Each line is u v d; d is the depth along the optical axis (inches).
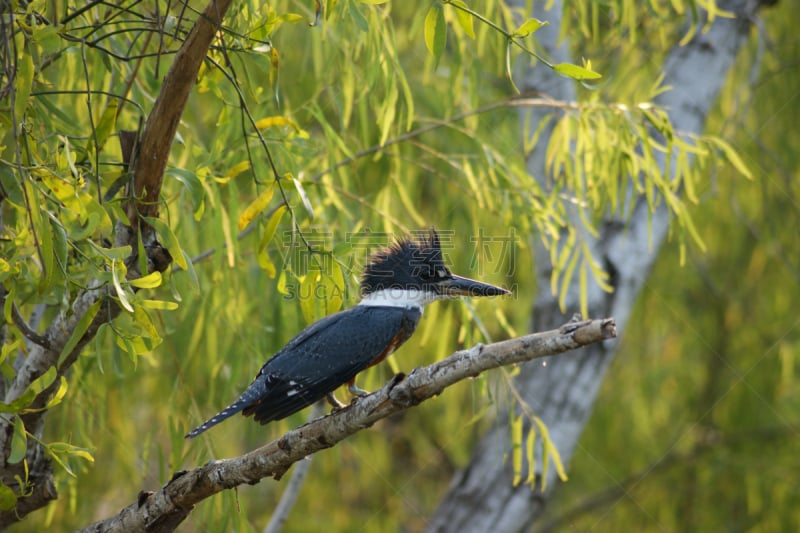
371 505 633.6
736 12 485.7
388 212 407.2
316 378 313.3
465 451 673.0
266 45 266.1
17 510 283.1
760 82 518.3
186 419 354.0
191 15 345.7
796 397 607.8
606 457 634.2
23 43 264.8
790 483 593.9
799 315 616.1
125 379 406.6
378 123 344.2
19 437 229.3
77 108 360.8
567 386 490.6
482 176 388.5
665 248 618.5
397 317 335.6
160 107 249.4
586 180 388.8
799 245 588.7
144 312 230.2
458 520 503.5
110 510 486.0
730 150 370.6
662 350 647.8
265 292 388.5
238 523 320.5
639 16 481.7
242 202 393.1
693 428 649.6
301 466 394.9
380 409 235.5
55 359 266.1
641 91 483.5
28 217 239.9
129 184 252.4
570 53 474.3
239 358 377.4
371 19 332.8
